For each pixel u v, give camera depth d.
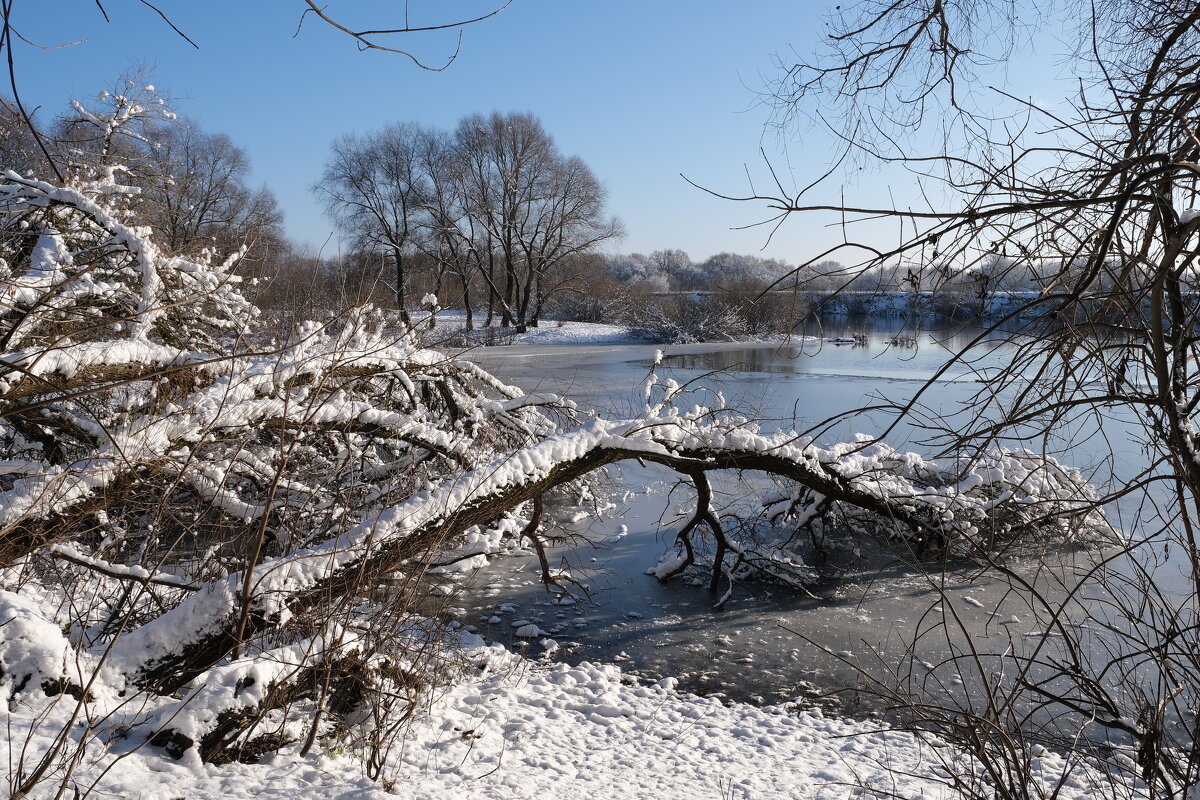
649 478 14.98
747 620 8.83
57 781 3.24
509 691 6.67
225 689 4.21
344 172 44.06
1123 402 2.78
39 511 4.76
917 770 5.50
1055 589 8.43
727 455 8.51
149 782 3.59
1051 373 3.33
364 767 4.46
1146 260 2.65
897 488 9.73
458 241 48.03
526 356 36.09
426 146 45.25
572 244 52.09
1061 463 8.79
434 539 6.03
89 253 8.25
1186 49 3.45
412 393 9.50
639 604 9.27
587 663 7.61
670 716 6.61
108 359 6.08
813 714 6.75
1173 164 2.12
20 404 5.14
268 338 8.14
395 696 5.12
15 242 8.09
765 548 10.38
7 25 1.71
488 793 4.40
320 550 5.44
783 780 5.27
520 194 49.22
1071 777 5.02
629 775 5.20
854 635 8.35
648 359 34.38
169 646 4.61
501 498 6.67
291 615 5.00
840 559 10.72
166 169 10.68
